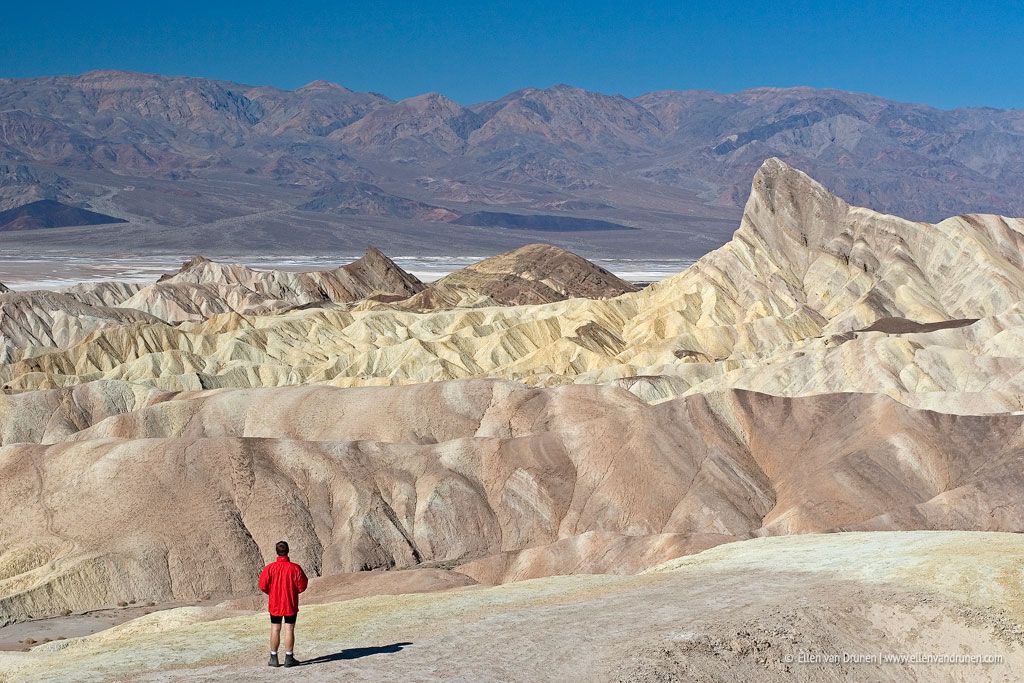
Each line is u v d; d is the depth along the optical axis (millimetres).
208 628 32812
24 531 66562
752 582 34688
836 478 69938
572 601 33938
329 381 124000
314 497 70250
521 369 130250
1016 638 29359
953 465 71062
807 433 77562
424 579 57906
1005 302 142500
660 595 33375
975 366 102000
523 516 71750
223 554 65250
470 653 26375
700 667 25875
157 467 69438
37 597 60344
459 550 69625
